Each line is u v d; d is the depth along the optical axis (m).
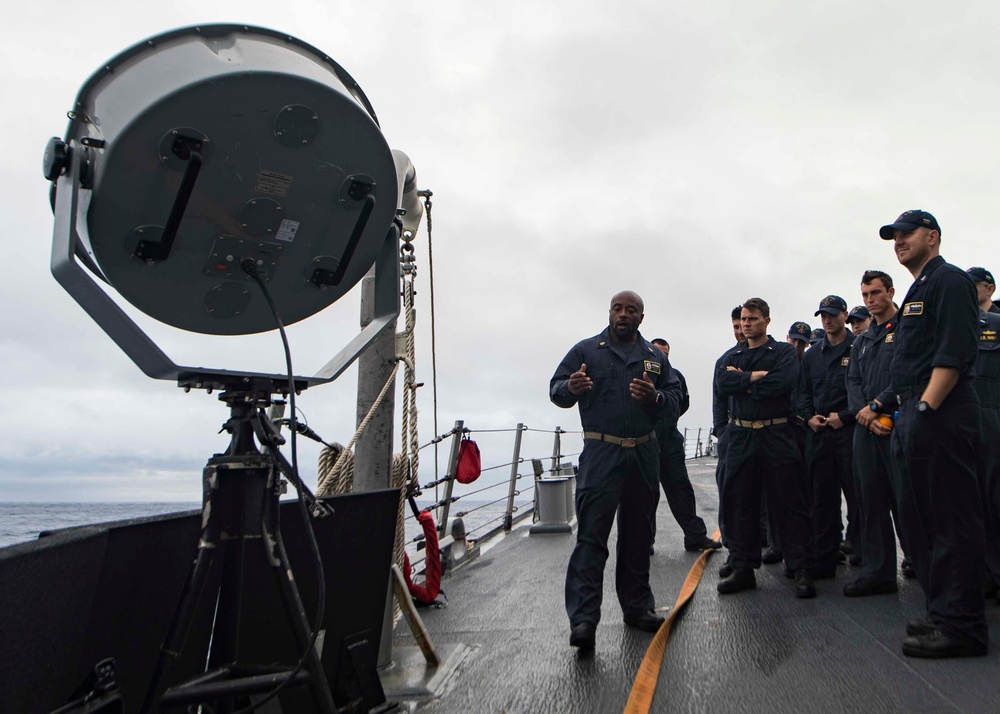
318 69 2.00
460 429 7.20
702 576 5.90
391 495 3.06
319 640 2.66
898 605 4.56
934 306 3.63
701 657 3.67
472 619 4.83
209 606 1.98
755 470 5.22
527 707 3.14
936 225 3.80
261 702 1.87
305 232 2.11
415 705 3.22
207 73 1.76
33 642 1.58
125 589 1.99
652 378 4.26
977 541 3.47
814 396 6.09
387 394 4.22
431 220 4.49
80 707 1.72
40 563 1.57
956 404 3.52
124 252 1.93
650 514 4.31
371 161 2.06
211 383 1.96
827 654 3.60
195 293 2.11
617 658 3.76
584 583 3.95
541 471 10.66
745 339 5.71
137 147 1.76
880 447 4.87
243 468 1.94
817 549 5.71
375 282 2.64
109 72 1.87
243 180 1.92
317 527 2.66
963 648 3.43
